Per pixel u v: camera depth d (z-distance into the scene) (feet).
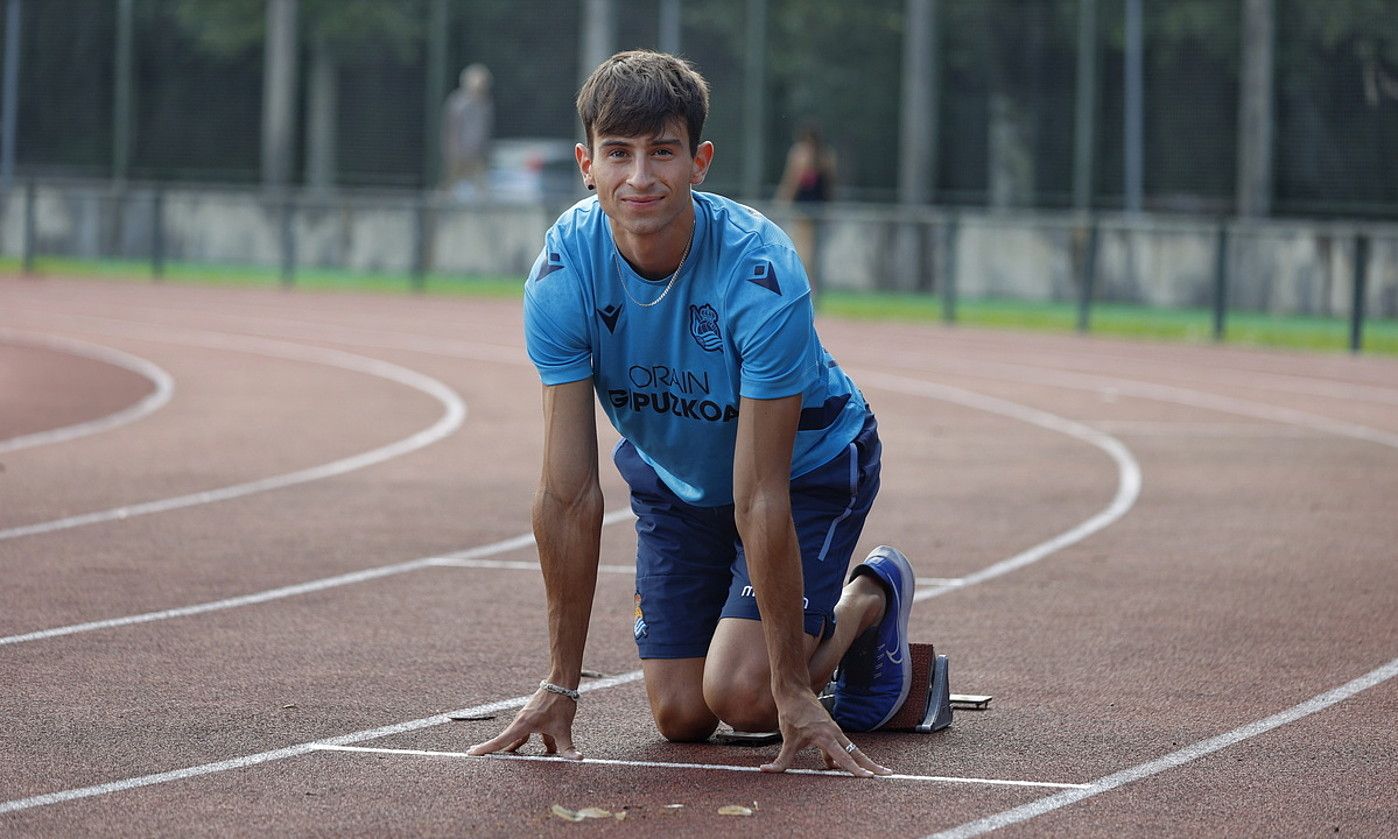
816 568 32.60
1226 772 32.32
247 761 32.53
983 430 84.48
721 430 31.86
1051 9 159.84
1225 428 86.22
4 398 91.30
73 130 187.01
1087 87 154.20
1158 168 152.25
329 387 98.89
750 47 168.66
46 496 62.49
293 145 184.65
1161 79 151.74
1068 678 39.55
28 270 179.83
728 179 178.60
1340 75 144.87
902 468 72.18
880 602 34.27
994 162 162.71
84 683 38.11
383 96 183.93
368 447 76.33
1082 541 56.70
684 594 33.60
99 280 173.99
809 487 32.65
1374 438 83.30
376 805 29.96
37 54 185.88
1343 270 131.95
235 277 177.47
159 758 32.65
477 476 68.85
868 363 115.34
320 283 174.29
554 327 31.50
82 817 29.30
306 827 28.81
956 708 36.96
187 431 80.38
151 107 187.21
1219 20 149.38
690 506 33.27
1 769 31.91
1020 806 30.12
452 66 184.44
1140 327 141.49
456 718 35.58
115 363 108.99
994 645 42.73
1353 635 43.96
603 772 31.96
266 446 76.07
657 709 33.60
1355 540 57.16
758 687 32.24
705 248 30.78
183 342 122.52
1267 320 139.13
